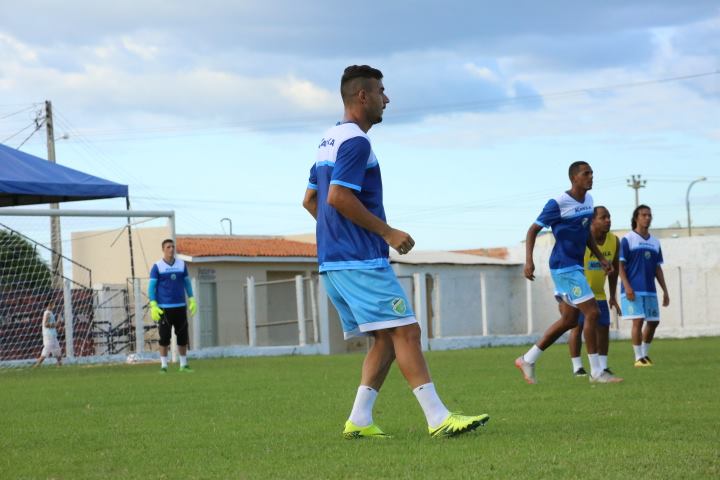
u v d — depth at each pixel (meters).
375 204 11.10
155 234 62.59
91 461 10.52
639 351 25.94
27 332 44.19
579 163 19.58
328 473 9.01
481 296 59.41
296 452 10.56
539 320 63.50
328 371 27.91
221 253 59.56
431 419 11.23
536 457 9.47
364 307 10.98
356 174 10.77
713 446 10.05
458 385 19.70
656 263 26.23
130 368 34.72
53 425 14.43
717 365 25.28
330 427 12.94
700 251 60.56
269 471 9.30
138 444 11.83
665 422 12.24
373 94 11.28
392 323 11.04
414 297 54.88
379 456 9.96
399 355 11.15
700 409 13.85
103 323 49.09
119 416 15.52
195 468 9.72
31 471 9.89
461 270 61.44
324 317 49.47
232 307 60.50
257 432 12.62
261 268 62.22
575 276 19.64
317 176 11.36
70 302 43.47
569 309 19.88
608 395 16.42
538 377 21.88
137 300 40.97
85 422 14.73
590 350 19.81
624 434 11.11
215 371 29.27
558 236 19.69
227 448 11.13
